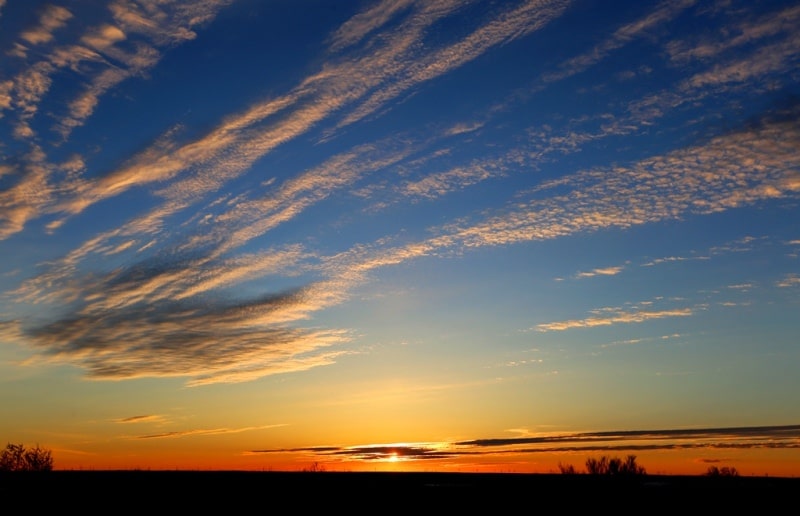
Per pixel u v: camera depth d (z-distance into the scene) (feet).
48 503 152.05
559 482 187.21
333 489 182.29
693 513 131.75
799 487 163.84
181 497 162.81
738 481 177.37
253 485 192.13
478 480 203.82
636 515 130.62
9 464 229.25
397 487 184.85
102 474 221.66
